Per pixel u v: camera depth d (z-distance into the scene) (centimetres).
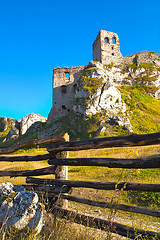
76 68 4412
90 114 3162
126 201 673
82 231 324
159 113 3419
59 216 367
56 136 425
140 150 1636
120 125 2777
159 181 842
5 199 343
